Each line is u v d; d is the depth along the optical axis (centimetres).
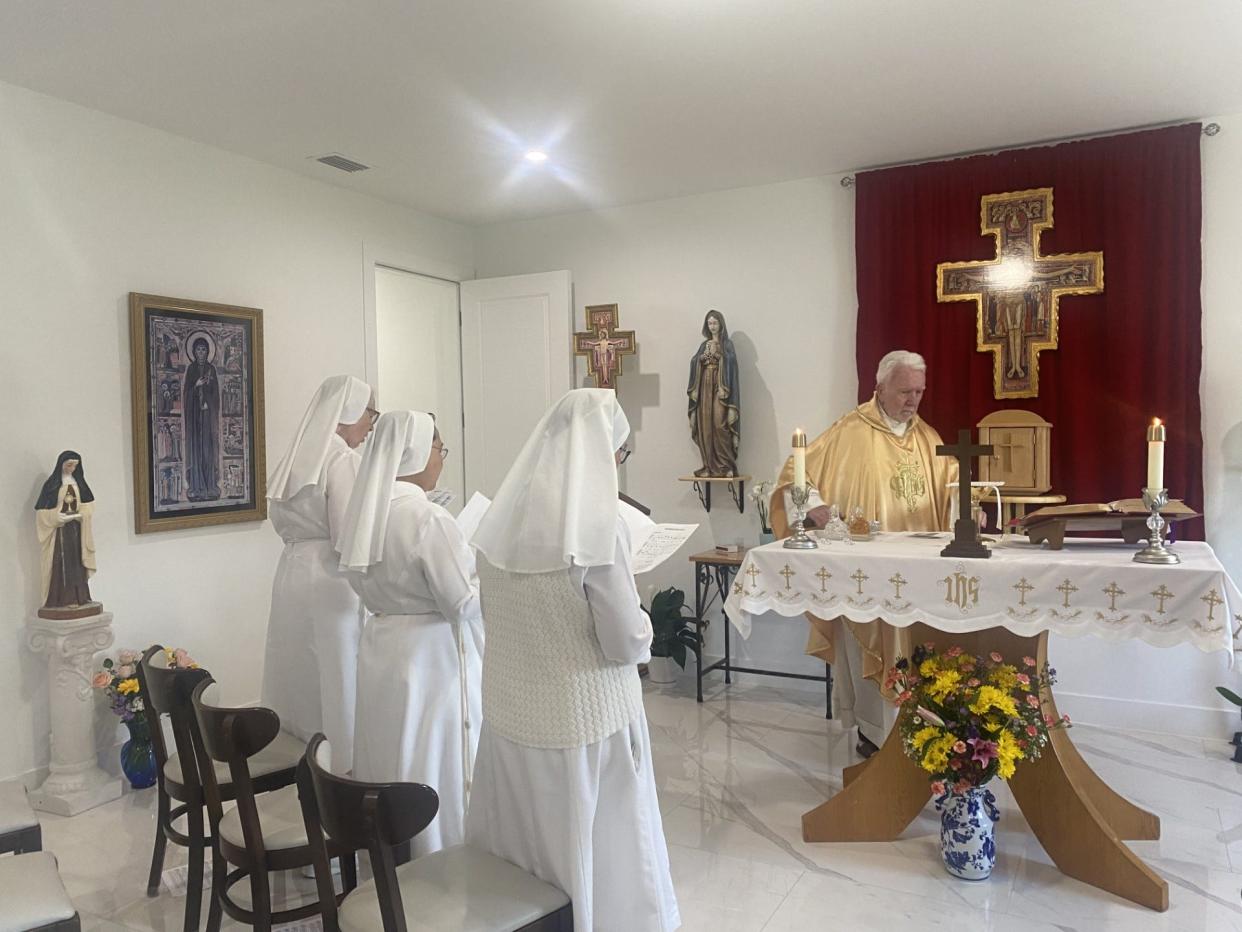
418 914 167
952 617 266
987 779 264
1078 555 270
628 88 356
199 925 244
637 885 195
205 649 418
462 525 275
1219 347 402
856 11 294
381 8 287
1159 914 254
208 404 416
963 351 447
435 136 410
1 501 346
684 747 398
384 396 588
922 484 388
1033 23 304
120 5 284
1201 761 370
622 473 541
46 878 180
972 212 441
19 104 350
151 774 366
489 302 564
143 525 389
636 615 186
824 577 285
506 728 191
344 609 284
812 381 487
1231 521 400
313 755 164
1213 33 313
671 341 525
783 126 402
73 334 369
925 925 250
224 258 428
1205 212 402
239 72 337
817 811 303
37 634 347
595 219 545
